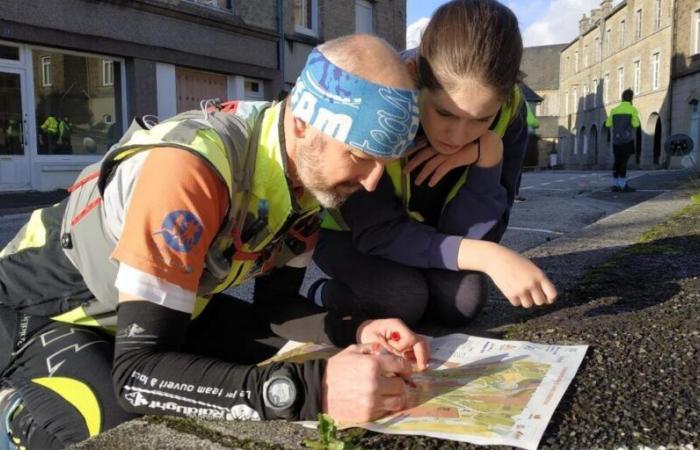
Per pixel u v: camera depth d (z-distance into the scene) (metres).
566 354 1.53
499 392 1.32
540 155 48.59
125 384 1.21
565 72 47.03
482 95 1.45
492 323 1.89
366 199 1.79
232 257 1.42
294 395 1.18
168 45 10.78
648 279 2.22
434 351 1.62
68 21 9.29
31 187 9.45
